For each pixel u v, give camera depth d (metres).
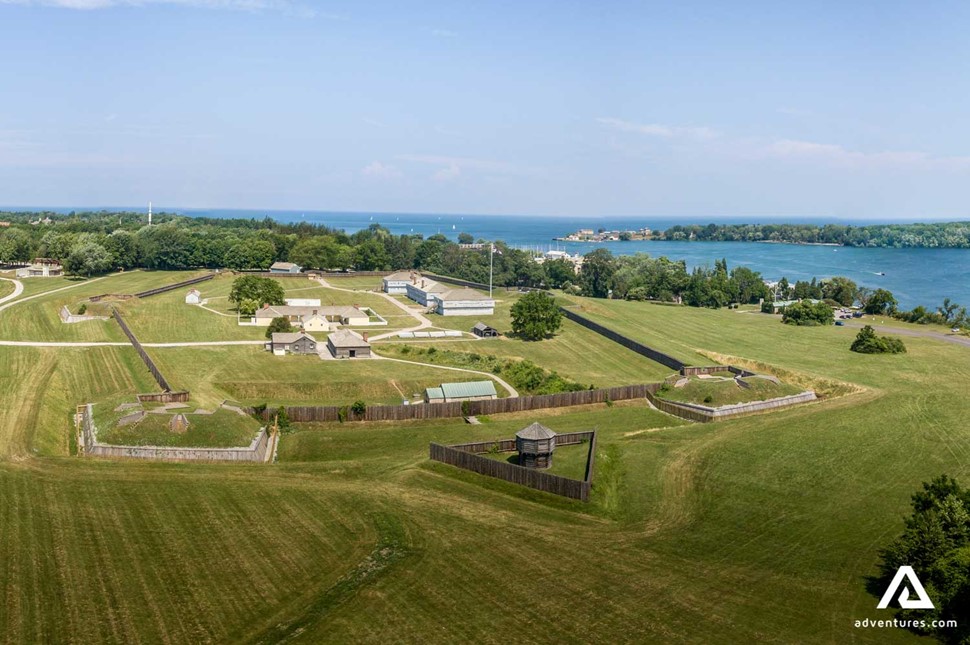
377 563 51.69
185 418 78.31
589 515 62.03
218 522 57.62
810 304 180.75
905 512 63.16
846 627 44.84
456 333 151.88
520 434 73.88
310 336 136.12
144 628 42.44
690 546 56.38
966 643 42.56
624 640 43.03
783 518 62.06
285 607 45.53
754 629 44.50
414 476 69.75
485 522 59.75
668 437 86.06
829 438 84.38
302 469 71.06
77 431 83.00
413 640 42.34
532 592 48.41
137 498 61.44
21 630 41.41
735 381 107.81
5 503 58.38
